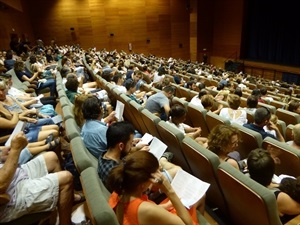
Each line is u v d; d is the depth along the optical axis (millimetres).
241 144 2195
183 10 14938
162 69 7043
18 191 1371
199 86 5180
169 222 1009
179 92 4988
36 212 1404
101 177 1446
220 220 1583
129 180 1029
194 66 11719
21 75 4438
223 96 4297
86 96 2299
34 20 12836
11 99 2738
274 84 9594
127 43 14500
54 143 1997
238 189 1222
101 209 922
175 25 15047
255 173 1371
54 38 13336
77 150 1422
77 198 1735
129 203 1038
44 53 8797
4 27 9008
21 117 2391
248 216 1281
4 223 1344
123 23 14180
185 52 15688
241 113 2941
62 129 2502
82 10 13430
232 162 1679
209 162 1437
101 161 1495
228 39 14602
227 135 1673
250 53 14086
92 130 1850
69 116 2098
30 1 12555
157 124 2195
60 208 1471
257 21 13312
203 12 14875
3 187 1265
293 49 11938
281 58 12570
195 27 15000
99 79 4754
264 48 13281
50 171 1694
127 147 1529
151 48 14969
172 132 1869
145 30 14602
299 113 3789
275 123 2730
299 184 1343
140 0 14117
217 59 15477
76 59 8117
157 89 4176
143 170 1032
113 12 13875
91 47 14008
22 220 1385
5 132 2209
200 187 1358
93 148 1826
